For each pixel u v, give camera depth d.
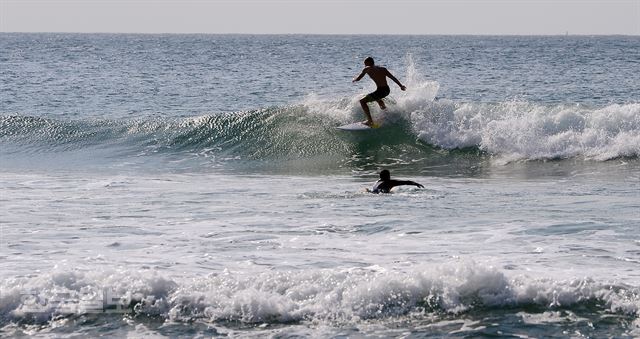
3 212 43.78
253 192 51.34
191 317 26.84
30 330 26.06
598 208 44.09
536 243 35.47
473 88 142.75
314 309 27.03
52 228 39.56
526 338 24.92
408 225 39.88
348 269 30.38
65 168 63.88
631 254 33.22
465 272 28.20
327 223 40.62
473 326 25.86
